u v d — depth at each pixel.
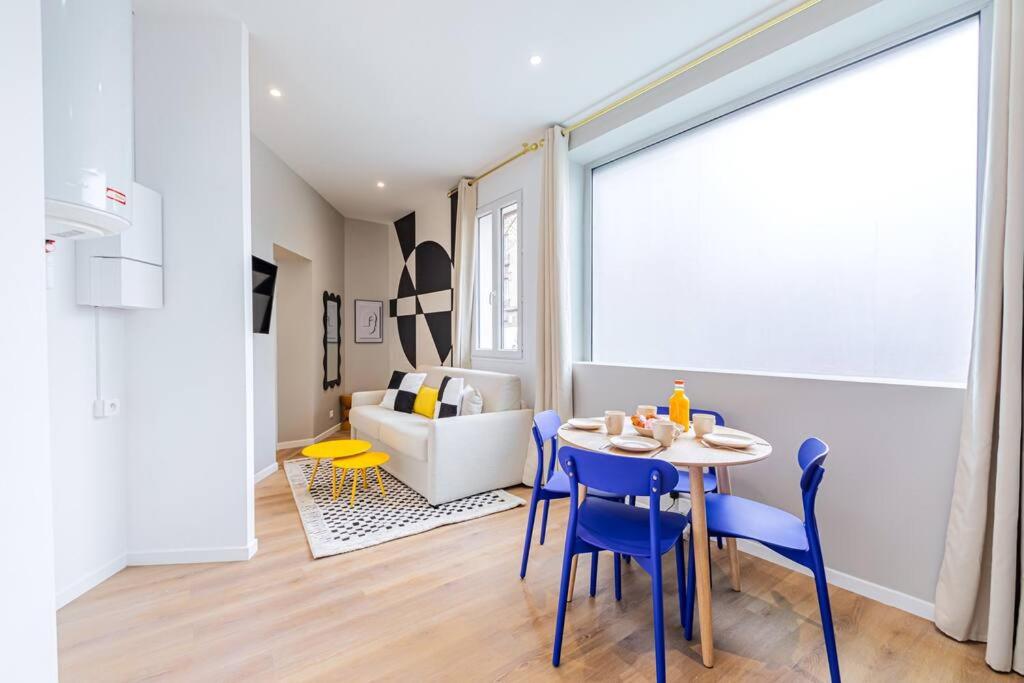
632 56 2.48
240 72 2.22
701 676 1.44
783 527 1.54
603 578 2.08
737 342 2.61
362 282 5.93
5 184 0.73
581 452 1.50
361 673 1.45
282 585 1.98
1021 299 1.46
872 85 2.07
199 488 2.19
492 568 2.14
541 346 3.38
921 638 1.62
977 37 1.79
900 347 1.98
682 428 1.93
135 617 1.74
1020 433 1.46
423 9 2.12
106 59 1.35
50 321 1.81
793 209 2.35
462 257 4.40
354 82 2.74
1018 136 1.46
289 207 4.11
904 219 1.97
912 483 1.78
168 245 2.15
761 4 2.08
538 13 2.15
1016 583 1.47
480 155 3.87
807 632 1.67
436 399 3.90
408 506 2.95
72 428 1.89
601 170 3.49
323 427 5.03
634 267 3.22
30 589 0.74
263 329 3.29
